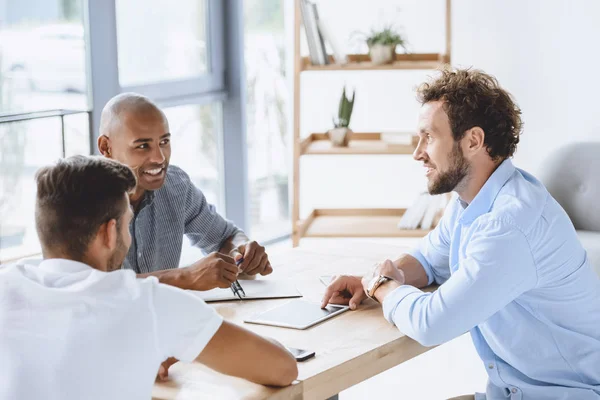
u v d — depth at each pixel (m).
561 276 1.86
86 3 3.60
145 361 1.35
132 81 4.02
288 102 4.95
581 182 3.87
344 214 4.64
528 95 4.43
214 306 2.03
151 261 2.42
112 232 1.41
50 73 3.50
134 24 4.00
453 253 2.02
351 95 4.78
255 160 4.82
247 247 2.29
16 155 3.31
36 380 1.33
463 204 2.06
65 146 3.41
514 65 4.45
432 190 1.98
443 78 1.97
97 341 1.32
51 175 1.40
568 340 1.89
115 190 1.41
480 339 2.02
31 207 3.40
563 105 4.35
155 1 4.11
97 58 3.65
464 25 4.54
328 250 2.56
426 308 1.81
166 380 1.57
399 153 4.21
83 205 1.38
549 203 1.89
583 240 3.65
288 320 1.91
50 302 1.34
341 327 1.89
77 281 1.37
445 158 1.94
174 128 4.31
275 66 4.83
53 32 3.50
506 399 2.00
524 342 1.91
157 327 1.36
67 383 1.32
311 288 2.17
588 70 4.26
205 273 2.01
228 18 4.50
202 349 1.42
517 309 1.91
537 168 4.05
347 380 1.68
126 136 2.24
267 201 4.93
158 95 4.11
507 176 1.93
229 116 4.62
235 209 4.71
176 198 2.47
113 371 1.32
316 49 4.20
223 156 4.66
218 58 4.51
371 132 4.55
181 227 2.48
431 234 2.27
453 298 1.78
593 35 4.22
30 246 3.43
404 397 3.26
